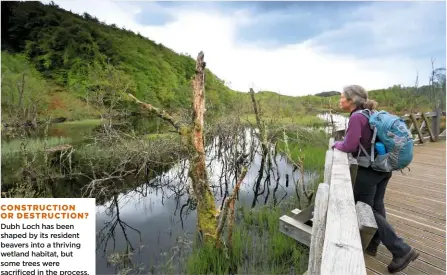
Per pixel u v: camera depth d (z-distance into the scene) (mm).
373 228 1758
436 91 20250
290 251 3906
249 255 4180
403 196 4488
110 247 5090
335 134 5859
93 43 41500
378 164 2271
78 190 7891
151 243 5188
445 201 4250
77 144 13406
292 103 18422
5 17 41594
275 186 8406
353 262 961
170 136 9703
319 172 8422
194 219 6340
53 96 29172
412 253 2295
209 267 3953
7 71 25562
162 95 36438
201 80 4703
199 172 4648
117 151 8711
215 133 10375
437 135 9805
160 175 9344
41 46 38906
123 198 7836
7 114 17766
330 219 1335
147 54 49875
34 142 12578
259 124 8805
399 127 2201
